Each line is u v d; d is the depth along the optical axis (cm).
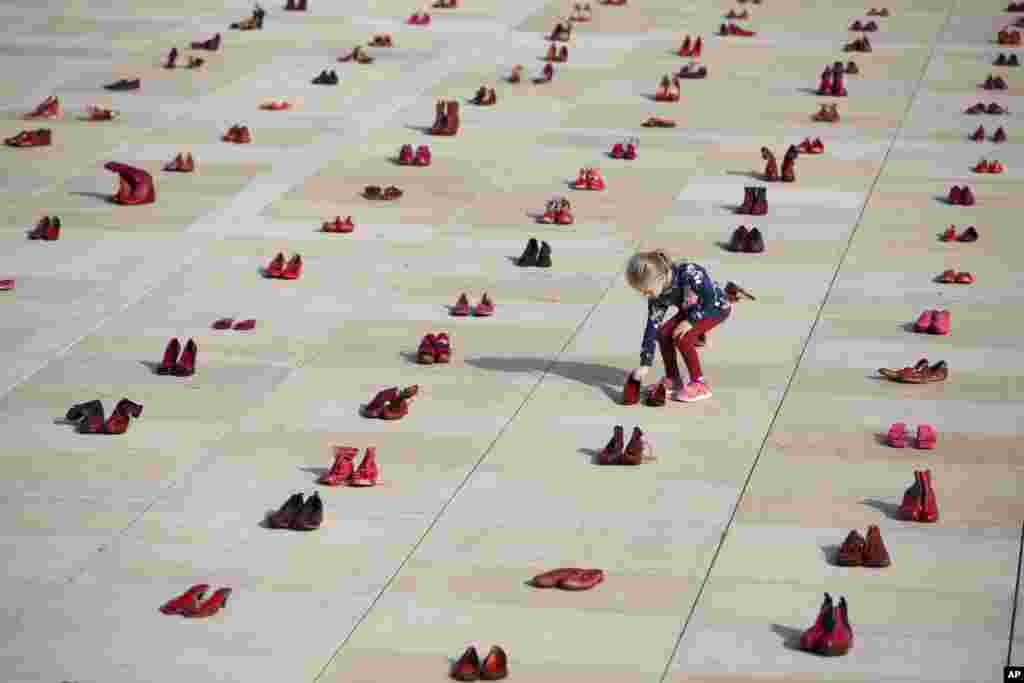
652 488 1570
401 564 1430
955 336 1984
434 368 1884
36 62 3584
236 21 4031
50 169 2752
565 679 1241
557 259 2289
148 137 2955
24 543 1475
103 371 1881
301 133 2986
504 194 2611
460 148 2891
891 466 1614
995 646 1283
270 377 1861
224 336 1989
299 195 2602
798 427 1711
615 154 2825
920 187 2661
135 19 4066
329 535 1485
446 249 2336
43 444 1683
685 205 2552
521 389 1822
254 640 1309
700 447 1662
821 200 2584
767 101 3262
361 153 2852
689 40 3662
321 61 3591
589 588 1380
